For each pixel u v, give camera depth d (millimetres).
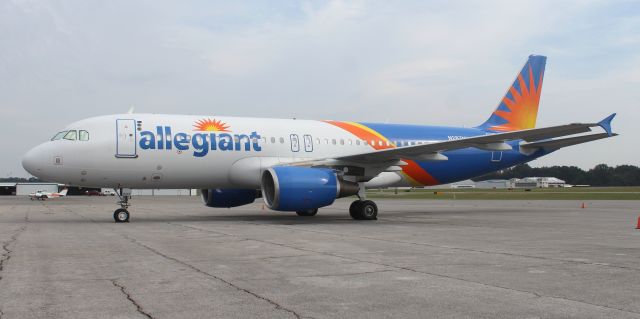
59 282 6914
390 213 24641
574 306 5609
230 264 8445
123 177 18188
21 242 11680
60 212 27828
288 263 8547
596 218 20734
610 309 5480
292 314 5273
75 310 5418
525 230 15000
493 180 160625
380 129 22406
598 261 8805
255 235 13305
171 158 18453
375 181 21000
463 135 23812
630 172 165875
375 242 11672
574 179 170125
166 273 7602
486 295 6156
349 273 7609
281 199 17344
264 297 6039
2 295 6129
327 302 5797
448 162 22766
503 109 25109
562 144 22609
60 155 17531
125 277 7281
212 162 18969
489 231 14633
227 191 21406
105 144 17797
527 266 8266
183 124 18938
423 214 23734
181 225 16812
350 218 20703
